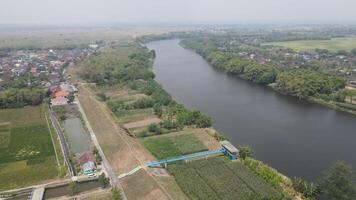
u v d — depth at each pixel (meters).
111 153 129.75
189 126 160.25
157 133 151.00
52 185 106.81
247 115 181.38
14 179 111.19
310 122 171.12
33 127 161.75
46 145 139.50
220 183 105.12
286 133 155.25
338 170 99.56
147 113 181.00
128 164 117.81
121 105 189.75
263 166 114.81
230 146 127.81
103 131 153.12
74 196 100.56
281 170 119.00
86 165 116.12
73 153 131.12
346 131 158.50
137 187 103.12
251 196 94.06
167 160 119.06
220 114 182.50
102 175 107.50
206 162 120.69
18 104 195.12
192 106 197.12
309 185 99.94
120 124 163.62
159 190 98.19
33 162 123.69
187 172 112.94
